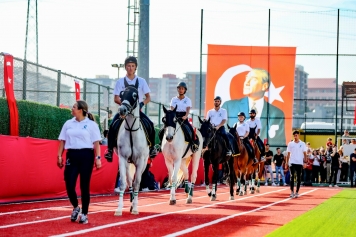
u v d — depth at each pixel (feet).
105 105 89.04
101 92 88.48
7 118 61.62
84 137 38.99
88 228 37.29
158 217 45.06
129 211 49.39
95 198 66.74
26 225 38.40
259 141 84.17
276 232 38.19
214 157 65.00
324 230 40.55
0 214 45.62
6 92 61.52
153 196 72.18
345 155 121.80
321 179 123.54
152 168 88.79
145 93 47.75
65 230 36.11
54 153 62.90
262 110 122.11
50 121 70.85
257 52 121.90
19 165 56.59
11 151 55.21
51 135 71.26
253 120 81.15
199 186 108.68
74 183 39.45
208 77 122.62
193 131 58.70
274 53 121.80
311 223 44.68
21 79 66.85
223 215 48.39
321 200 71.97
